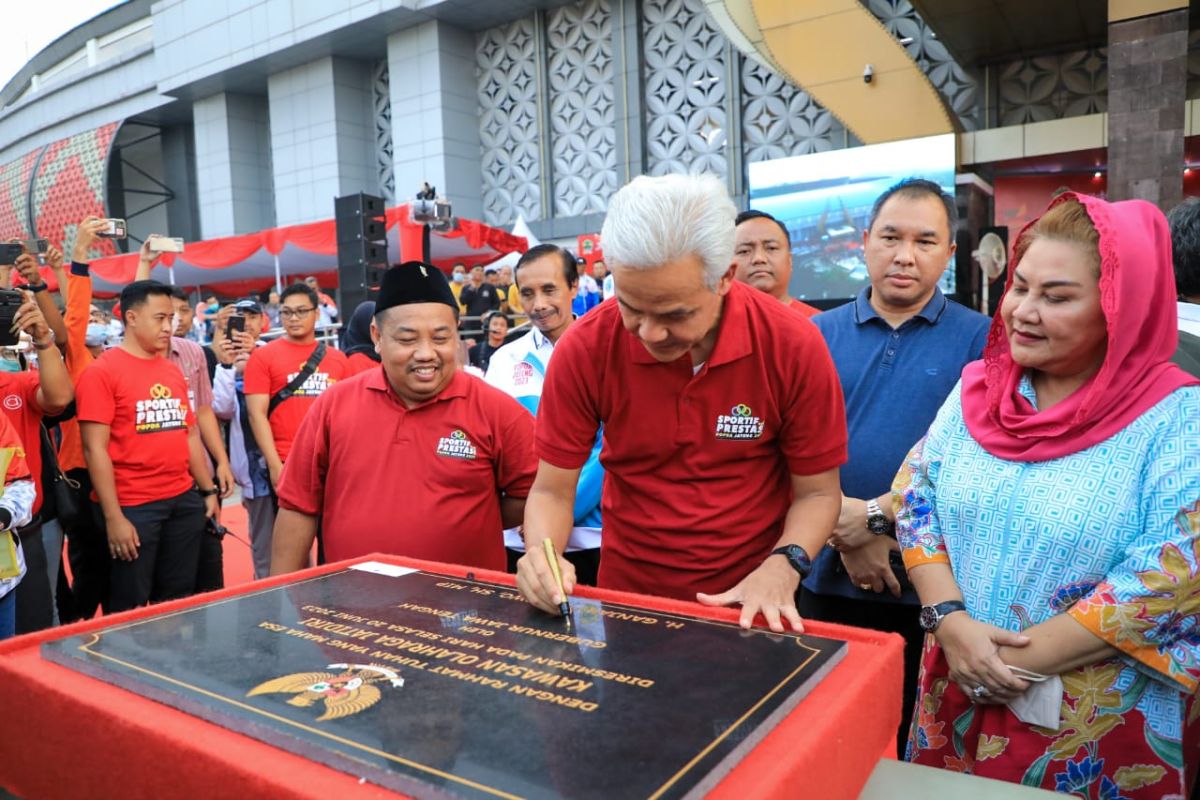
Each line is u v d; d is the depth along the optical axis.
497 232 10.54
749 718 0.77
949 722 1.34
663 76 13.80
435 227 5.39
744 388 1.41
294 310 3.43
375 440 1.88
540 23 14.93
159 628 1.05
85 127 22.25
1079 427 1.20
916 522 1.40
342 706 0.81
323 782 0.70
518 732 0.75
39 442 2.51
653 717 0.78
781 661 0.91
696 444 1.45
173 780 0.79
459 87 15.62
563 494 1.51
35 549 2.35
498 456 1.94
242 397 3.86
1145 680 1.16
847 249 7.67
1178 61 6.55
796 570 1.24
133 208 22.38
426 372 1.82
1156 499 1.13
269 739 0.76
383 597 1.18
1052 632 1.16
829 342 2.05
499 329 7.36
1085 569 1.18
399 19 15.20
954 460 1.34
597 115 14.48
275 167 17.92
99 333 4.16
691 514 1.49
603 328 1.41
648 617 1.08
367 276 6.85
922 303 1.95
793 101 12.59
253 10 16.80
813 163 7.74
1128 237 1.12
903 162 7.34
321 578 1.29
